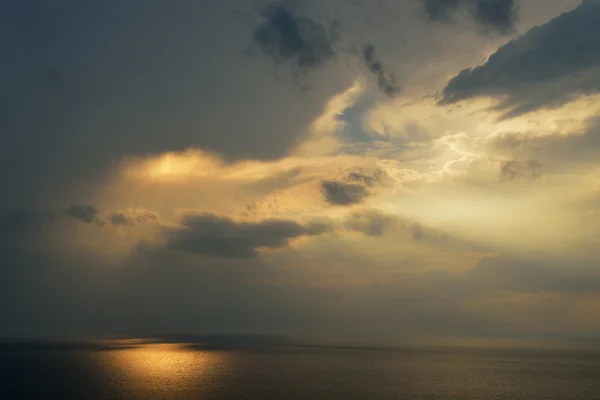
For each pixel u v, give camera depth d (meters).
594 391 102.38
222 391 95.88
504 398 93.00
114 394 92.19
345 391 96.94
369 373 129.50
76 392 94.19
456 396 93.94
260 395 91.62
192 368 139.75
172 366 145.38
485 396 94.69
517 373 133.88
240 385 104.19
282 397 89.62
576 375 130.38
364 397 90.50
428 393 96.50
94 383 106.31
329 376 121.50
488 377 123.44
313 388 100.38
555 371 140.38
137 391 95.62
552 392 100.50
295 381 111.25
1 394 92.06
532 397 94.56
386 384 107.69
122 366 143.75
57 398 88.12
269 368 140.75
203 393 93.44
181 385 103.94
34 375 120.00
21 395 91.06
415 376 123.50
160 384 105.25
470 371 137.62
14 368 135.75
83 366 142.62
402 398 90.50
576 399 93.31
